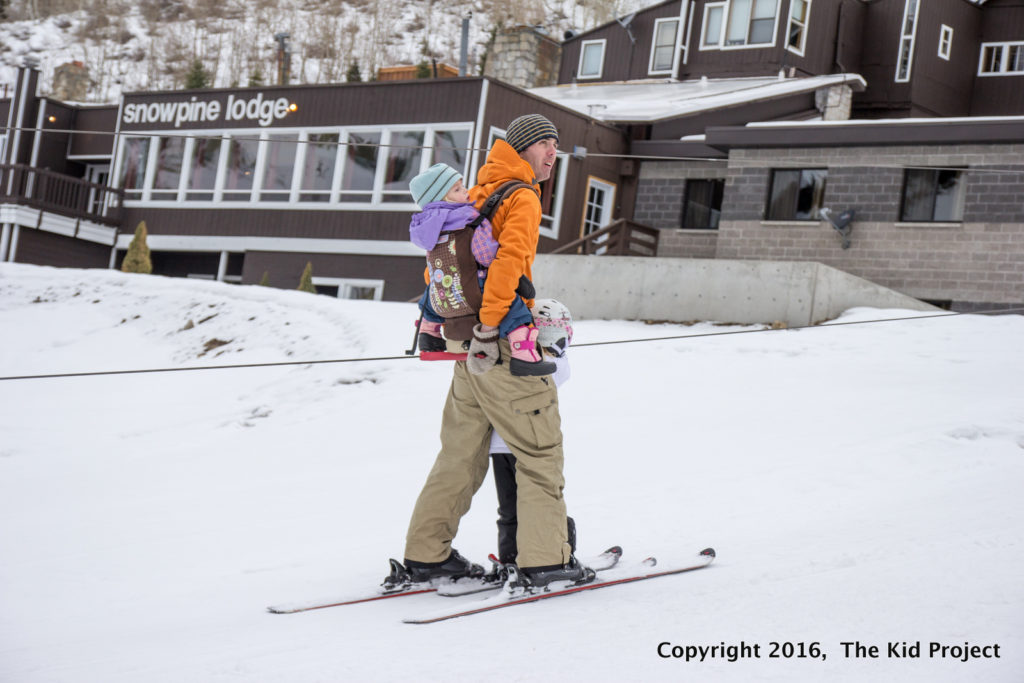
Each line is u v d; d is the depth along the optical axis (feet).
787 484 21.30
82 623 14.58
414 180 13.44
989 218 62.85
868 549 14.69
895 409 31.01
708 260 57.06
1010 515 16.63
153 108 95.55
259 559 18.24
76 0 382.63
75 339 63.52
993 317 49.06
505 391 13.23
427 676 10.32
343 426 35.53
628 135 85.35
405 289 80.28
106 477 31.19
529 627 11.89
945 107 102.06
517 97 79.10
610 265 60.08
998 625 10.89
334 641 11.93
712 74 100.07
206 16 370.73
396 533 19.52
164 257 96.94
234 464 31.53
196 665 11.33
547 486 13.30
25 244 92.53
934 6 100.17
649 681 9.87
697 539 16.56
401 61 332.60
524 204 13.05
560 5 360.28
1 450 38.45
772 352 43.14
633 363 42.37
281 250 86.48
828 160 68.03
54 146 110.01
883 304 55.88
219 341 58.03
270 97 88.43
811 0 97.81
